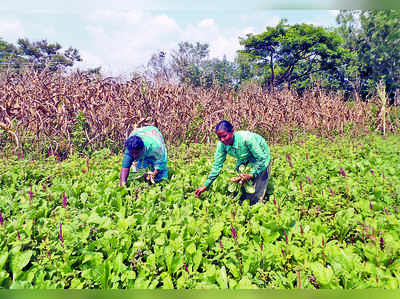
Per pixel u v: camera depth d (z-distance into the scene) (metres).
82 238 2.54
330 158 5.13
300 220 3.04
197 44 7.66
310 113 8.10
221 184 3.91
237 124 7.13
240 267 2.32
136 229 2.78
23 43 6.23
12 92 6.09
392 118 8.38
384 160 5.29
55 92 6.43
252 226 2.78
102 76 6.76
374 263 2.30
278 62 14.97
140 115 6.20
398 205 3.42
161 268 2.32
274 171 4.45
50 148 5.57
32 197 3.24
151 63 7.14
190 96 7.66
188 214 2.94
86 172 4.27
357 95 9.12
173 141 6.48
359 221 2.74
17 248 2.35
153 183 3.85
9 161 4.56
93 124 6.10
